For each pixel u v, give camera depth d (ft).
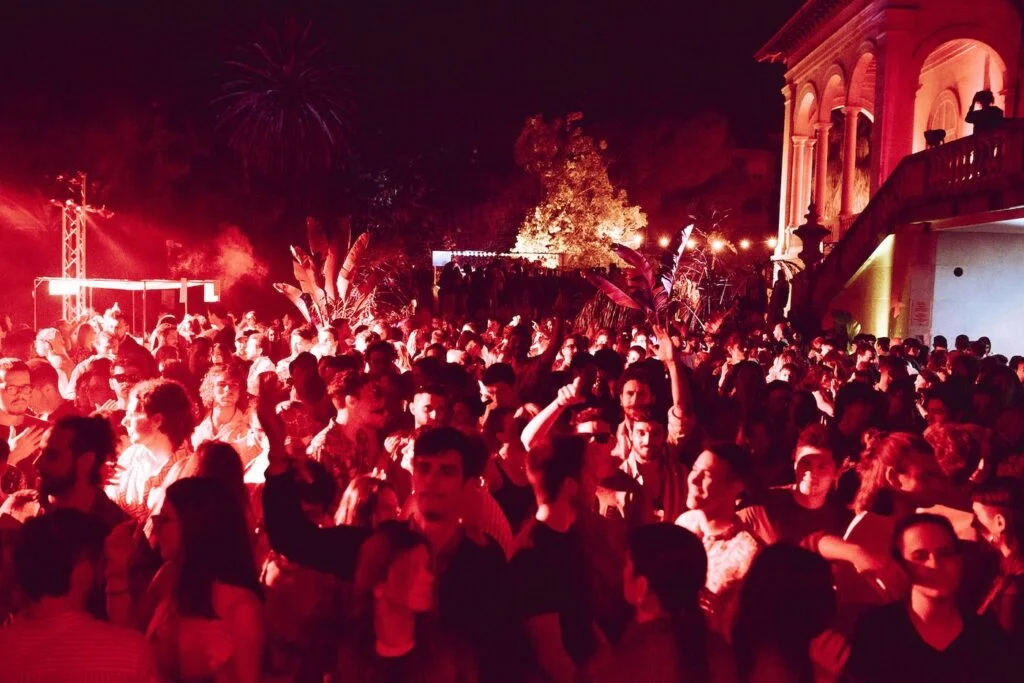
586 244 171.01
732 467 12.37
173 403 16.71
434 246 174.09
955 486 15.61
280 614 11.89
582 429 17.26
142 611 11.42
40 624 9.49
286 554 11.80
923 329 64.59
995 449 16.89
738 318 71.20
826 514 14.73
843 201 100.83
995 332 65.05
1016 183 50.70
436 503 11.65
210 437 19.83
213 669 10.47
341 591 11.64
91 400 23.90
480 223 182.50
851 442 20.07
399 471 17.39
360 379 17.51
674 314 48.67
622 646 9.77
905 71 83.41
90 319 45.65
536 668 11.30
